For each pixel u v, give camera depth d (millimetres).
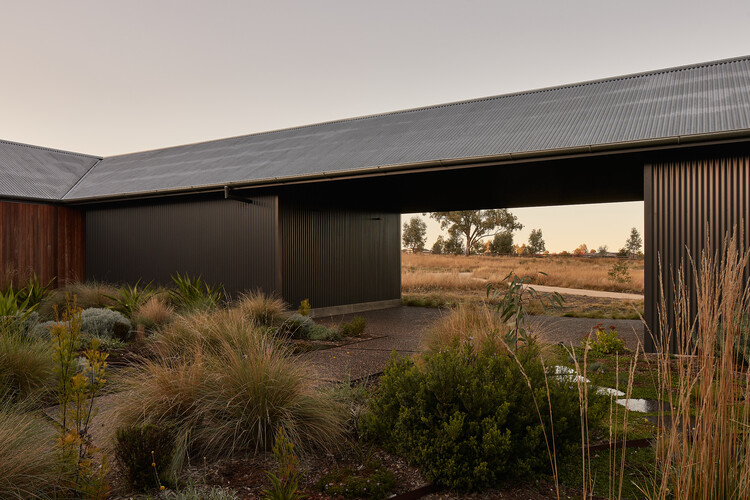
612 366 5406
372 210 13469
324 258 11633
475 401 2672
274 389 3098
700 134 5895
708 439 1798
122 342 6555
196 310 6398
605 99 9086
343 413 3305
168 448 2578
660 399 2076
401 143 9656
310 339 7578
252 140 13930
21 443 2355
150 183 11609
